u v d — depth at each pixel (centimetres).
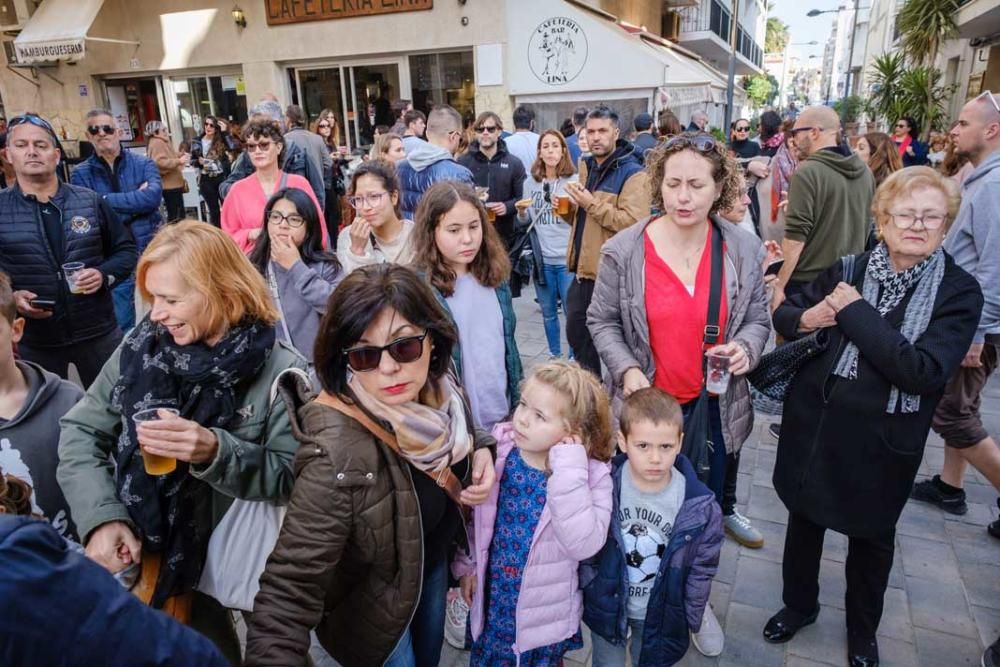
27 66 1204
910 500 343
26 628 74
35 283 314
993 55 1430
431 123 546
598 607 196
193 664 88
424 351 146
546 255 510
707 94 1298
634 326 237
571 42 987
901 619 260
